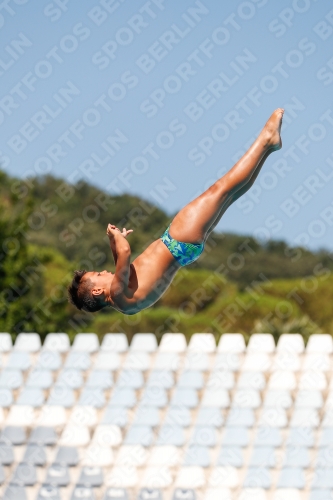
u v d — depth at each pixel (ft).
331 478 133.90
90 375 163.53
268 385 155.22
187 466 140.56
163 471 140.15
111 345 170.09
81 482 140.87
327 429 143.02
